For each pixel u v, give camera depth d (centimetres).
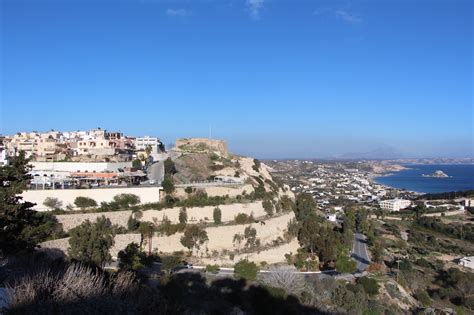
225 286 5584
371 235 13012
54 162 9762
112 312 1975
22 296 1903
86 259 4516
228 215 8169
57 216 6362
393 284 8006
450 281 10106
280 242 8650
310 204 12406
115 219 6962
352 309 5934
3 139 13700
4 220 3906
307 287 6500
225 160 13338
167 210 7562
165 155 13025
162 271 5984
